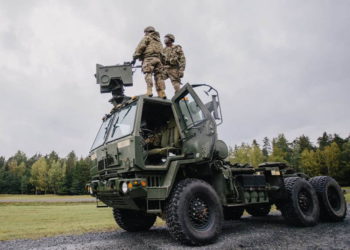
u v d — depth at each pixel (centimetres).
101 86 570
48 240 482
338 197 639
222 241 427
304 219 541
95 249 398
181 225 396
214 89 459
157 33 604
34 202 2583
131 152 415
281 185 556
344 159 4806
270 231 504
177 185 429
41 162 8081
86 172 6925
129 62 593
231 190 508
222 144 512
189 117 491
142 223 573
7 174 7975
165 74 639
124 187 394
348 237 429
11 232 582
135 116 443
